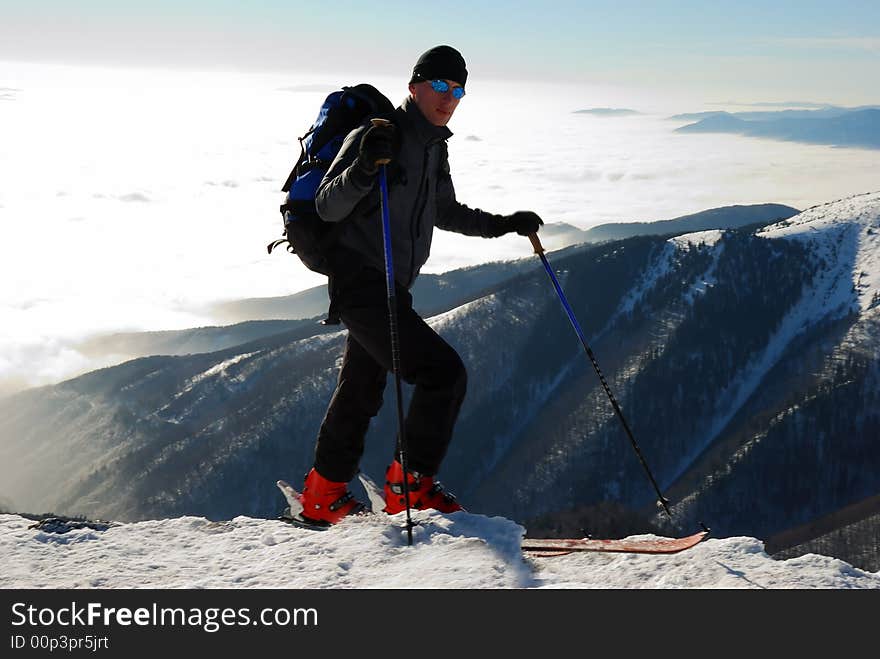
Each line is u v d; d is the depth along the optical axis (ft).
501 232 14.97
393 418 380.58
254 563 11.09
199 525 13.00
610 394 14.12
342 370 13.78
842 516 310.45
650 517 152.56
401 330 12.64
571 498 444.55
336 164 12.17
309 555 11.10
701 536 11.74
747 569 10.34
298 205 12.89
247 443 465.47
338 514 13.71
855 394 465.06
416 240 13.23
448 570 10.28
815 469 418.92
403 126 12.90
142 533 12.60
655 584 10.10
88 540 12.32
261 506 436.35
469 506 455.63
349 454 13.69
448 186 14.12
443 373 12.59
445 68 12.47
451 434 12.92
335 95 13.23
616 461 472.44
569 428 495.00
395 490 13.07
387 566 10.58
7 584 10.52
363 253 12.94
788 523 393.50
